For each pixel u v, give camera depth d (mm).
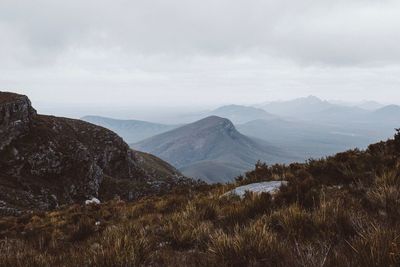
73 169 64438
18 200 50969
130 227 7719
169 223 7621
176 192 16094
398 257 3443
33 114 72250
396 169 7848
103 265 5188
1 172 56812
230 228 6477
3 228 14477
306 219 5574
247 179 12195
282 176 10867
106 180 70438
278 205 7281
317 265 3770
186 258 5379
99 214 13039
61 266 5812
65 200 59281
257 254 4539
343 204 6215
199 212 7891
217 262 4672
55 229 10906
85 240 8516
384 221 5059
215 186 15156
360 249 3836
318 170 10219
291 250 4520
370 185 7762
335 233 4957
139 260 5301
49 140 65812
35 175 59781
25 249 7699
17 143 61688
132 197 66812
